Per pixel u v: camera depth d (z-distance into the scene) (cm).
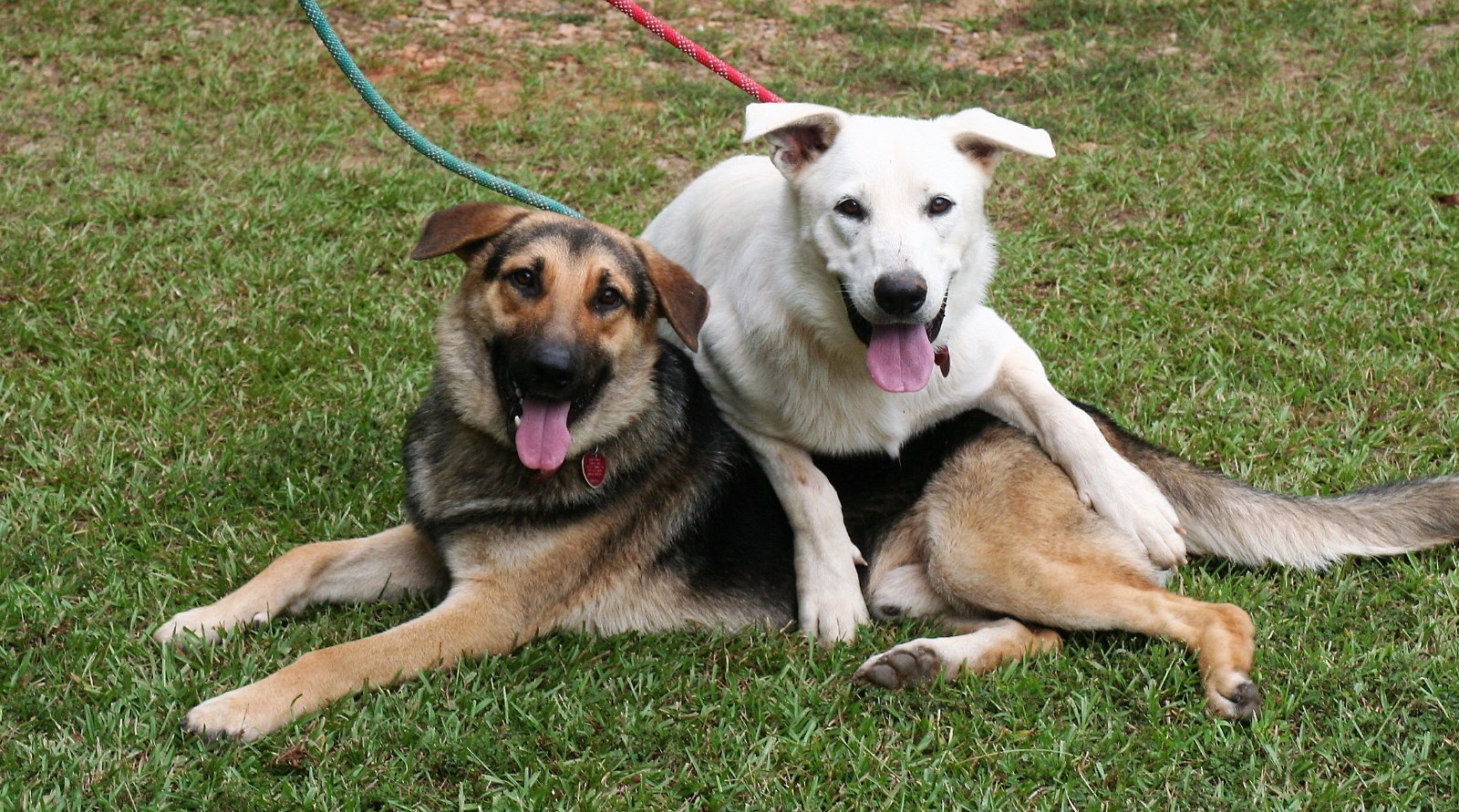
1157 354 285
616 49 402
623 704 232
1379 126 339
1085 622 240
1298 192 320
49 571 247
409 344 287
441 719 229
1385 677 233
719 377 254
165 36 391
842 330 245
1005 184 330
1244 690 229
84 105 347
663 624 245
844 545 247
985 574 243
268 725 227
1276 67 377
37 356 284
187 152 336
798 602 248
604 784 223
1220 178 326
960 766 225
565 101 369
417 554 249
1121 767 224
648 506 245
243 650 237
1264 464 267
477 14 425
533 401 237
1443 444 267
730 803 222
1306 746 227
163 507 258
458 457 243
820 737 227
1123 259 308
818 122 246
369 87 266
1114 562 244
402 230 316
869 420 249
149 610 243
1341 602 244
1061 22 419
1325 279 299
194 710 227
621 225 317
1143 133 345
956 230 242
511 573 239
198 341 286
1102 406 278
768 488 252
